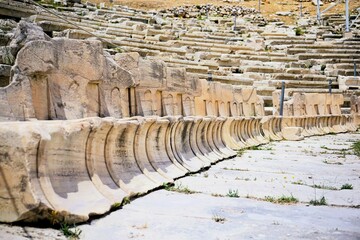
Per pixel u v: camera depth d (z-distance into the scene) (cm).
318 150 1314
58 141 468
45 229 418
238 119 1299
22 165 412
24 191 412
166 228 460
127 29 2631
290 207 575
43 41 523
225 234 445
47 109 534
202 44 2870
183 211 533
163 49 2388
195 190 667
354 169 942
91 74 609
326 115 2038
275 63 2795
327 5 4634
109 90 670
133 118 657
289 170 913
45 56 523
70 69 574
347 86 2547
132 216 502
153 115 805
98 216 485
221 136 1159
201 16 3969
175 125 819
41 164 435
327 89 2456
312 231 461
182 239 425
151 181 663
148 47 2269
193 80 1014
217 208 555
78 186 498
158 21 3256
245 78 2291
